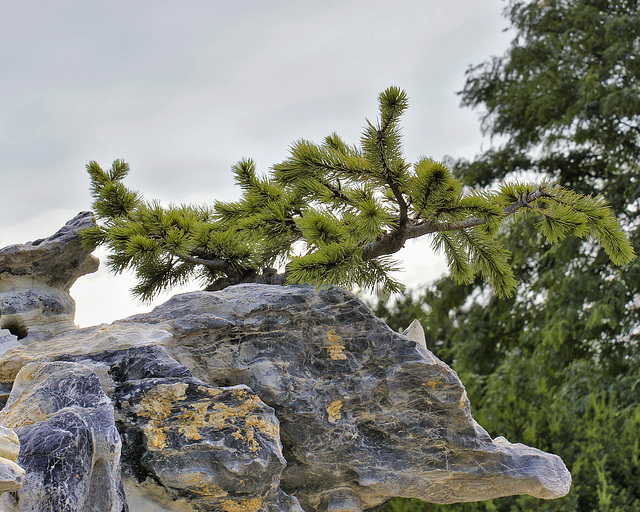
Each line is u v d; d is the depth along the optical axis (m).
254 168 6.90
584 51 16.64
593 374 14.88
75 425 4.04
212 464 4.60
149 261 6.56
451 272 6.66
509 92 17.39
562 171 16.81
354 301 5.41
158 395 4.71
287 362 5.23
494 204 6.02
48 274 6.30
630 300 14.21
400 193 5.73
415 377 5.36
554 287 15.16
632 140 15.86
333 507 5.34
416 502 12.84
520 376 15.19
